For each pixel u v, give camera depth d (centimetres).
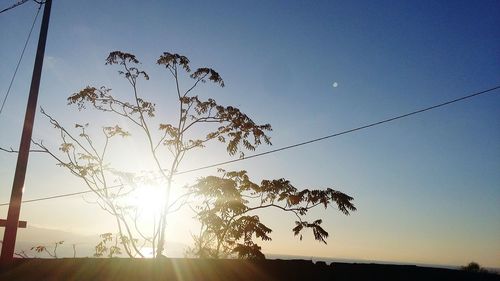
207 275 707
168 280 693
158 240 1627
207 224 1622
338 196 1429
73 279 702
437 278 710
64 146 1659
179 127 1719
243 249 1522
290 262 770
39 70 1078
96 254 1589
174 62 1625
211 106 1702
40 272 732
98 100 1669
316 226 1440
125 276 699
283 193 1541
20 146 1007
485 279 699
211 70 1644
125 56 1619
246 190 1673
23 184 987
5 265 761
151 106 1709
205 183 1612
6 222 947
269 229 1580
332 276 734
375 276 728
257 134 1716
